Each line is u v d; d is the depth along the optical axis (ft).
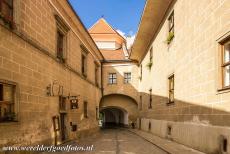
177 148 37.63
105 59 100.07
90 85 73.67
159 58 59.98
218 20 29.19
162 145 41.52
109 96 101.65
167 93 51.93
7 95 27.84
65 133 48.44
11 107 28.60
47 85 38.81
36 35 35.27
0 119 26.37
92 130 73.31
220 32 28.60
